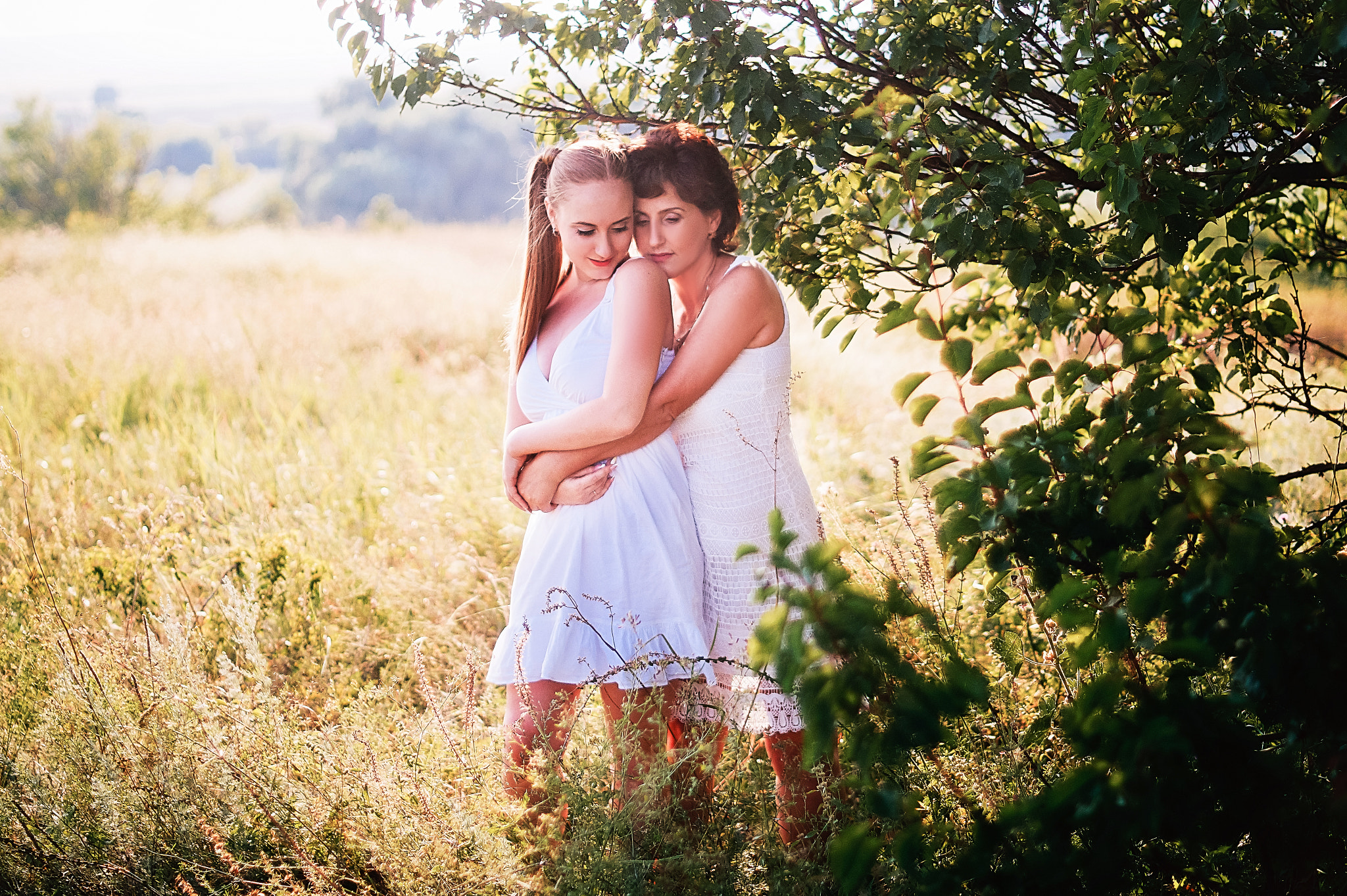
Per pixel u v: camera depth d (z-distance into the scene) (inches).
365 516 190.1
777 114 97.6
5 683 111.5
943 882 52.0
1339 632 51.3
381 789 85.0
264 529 171.5
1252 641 52.2
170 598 137.7
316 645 132.5
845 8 102.0
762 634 48.3
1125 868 59.6
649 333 89.4
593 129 116.7
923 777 76.7
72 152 1290.6
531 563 94.3
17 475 136.0
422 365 341.7
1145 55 91.0
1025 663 94.6
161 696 95.0
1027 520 63.9
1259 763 52.5
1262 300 116.5
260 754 93.6
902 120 91.8
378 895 84.4
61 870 85.7
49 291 463.5
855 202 108.0
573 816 80.0
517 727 88.8
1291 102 86.1
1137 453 58.3
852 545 105.7
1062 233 88.7
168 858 85.9
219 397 275.4
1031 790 74.7
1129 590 57.8
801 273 106.4
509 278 539.2
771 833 82.0
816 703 46.9
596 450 91.7
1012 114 107.4
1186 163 84.0
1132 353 66.4
